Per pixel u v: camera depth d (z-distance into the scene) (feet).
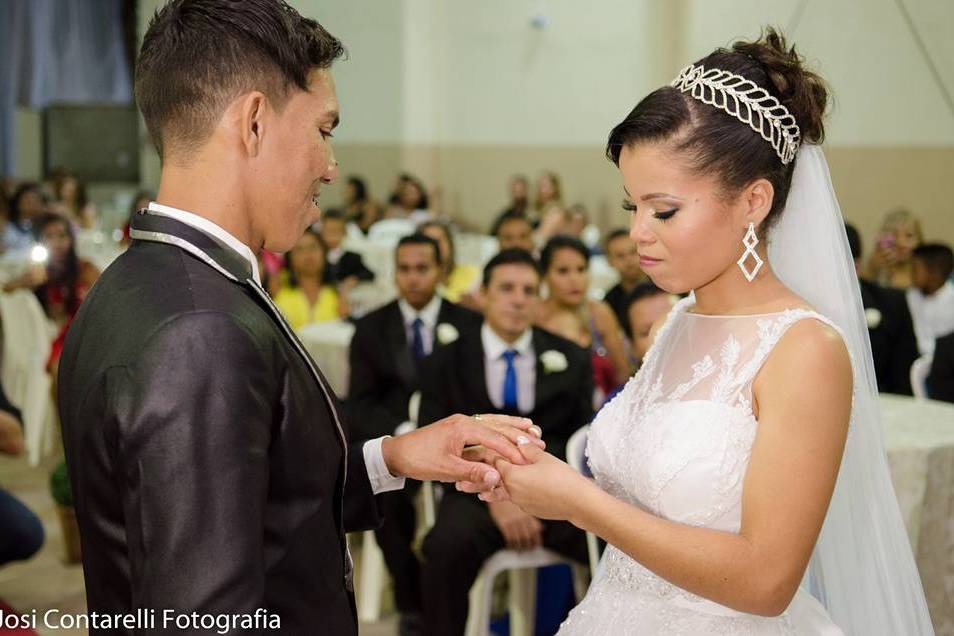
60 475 13.47
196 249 3.87
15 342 17.94
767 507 4.22
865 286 15.12
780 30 5.04
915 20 22.66
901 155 23.22
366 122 37.47
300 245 18.43
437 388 11.60
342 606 4.13
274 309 4.00
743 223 4.66
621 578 5.17
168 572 3.34
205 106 3.94
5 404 10.42
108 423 3.48
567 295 14.52
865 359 5.35
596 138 31.50
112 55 42.98
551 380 11.50
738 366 4.69
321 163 4.18
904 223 20.86
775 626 4.83
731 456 4.56
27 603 12.25
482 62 35.12
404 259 13.70
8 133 41.60
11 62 41.39
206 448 3.41
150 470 3.38
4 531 9.73
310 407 3.95
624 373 14.98
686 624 4.84
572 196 32.55
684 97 4.58
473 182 36.01
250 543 3.43
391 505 11.84
